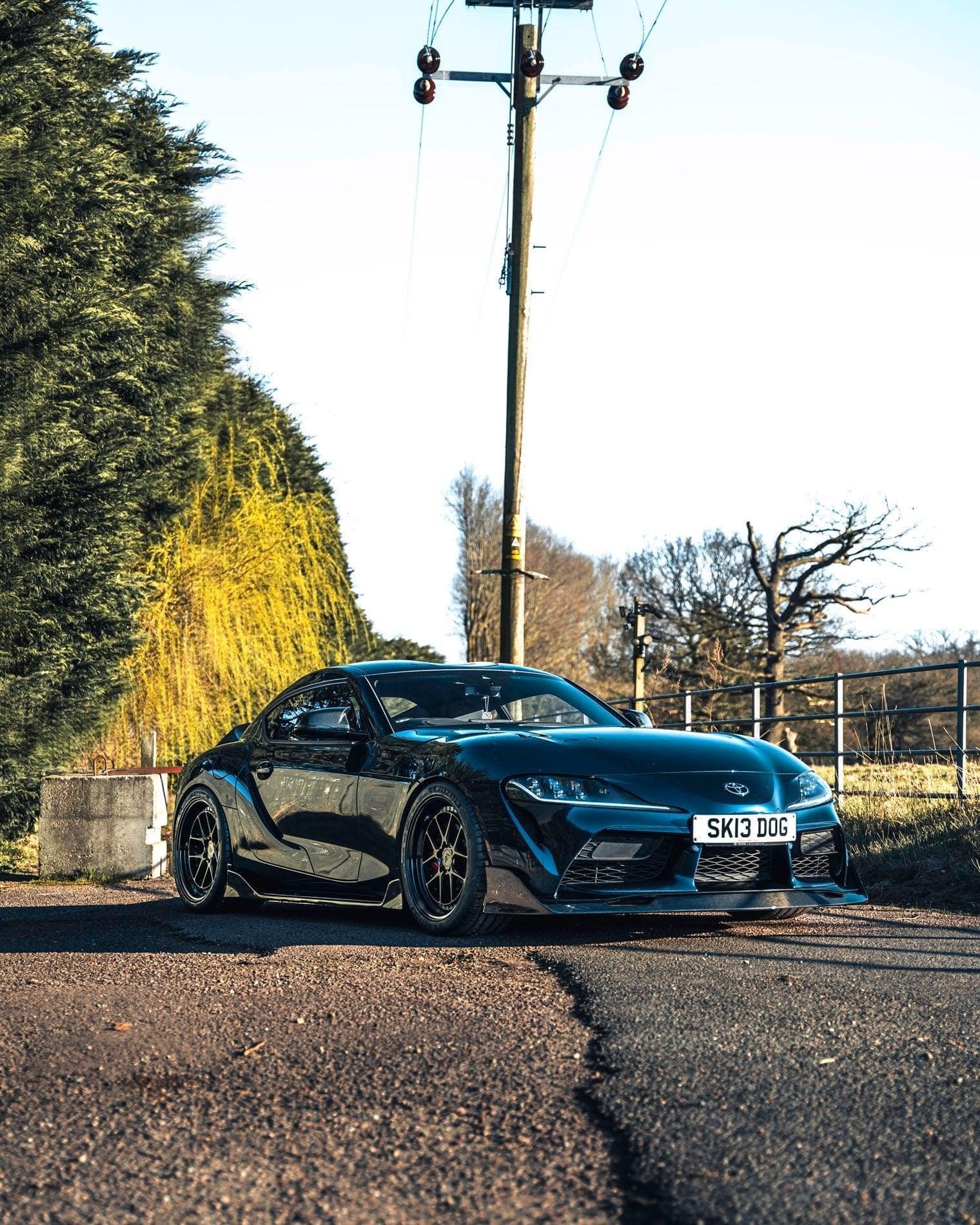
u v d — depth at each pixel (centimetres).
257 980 455
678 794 532
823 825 555
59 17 1130
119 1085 327
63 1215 241
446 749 567
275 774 670
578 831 518
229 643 1492
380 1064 340
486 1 1502
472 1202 244
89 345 1118
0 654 998
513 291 1519
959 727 914
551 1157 266
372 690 648
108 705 1130
